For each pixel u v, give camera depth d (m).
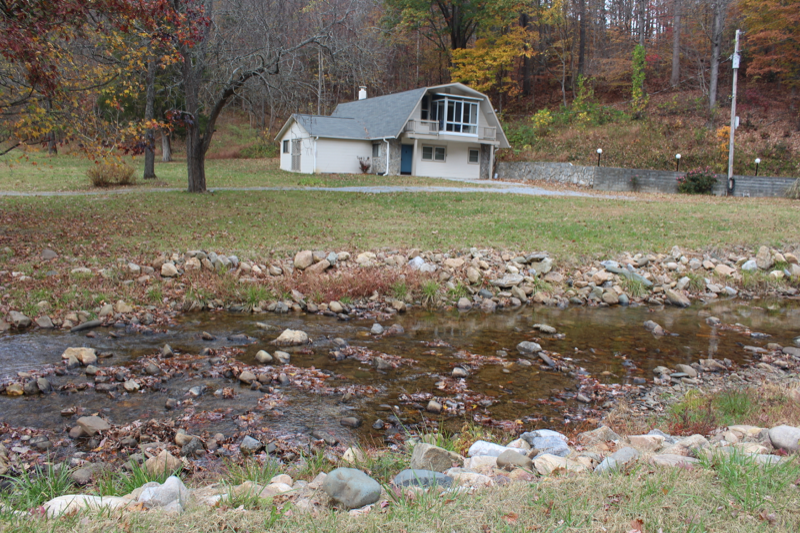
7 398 5.50
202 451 4.45
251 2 18.97
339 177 32.47
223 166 38.09
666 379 6.77
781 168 31.91
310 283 10.68
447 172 38.44
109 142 12.86
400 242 13.84
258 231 14.52
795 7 33.44
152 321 8.56
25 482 3.43
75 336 7.64
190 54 19.70
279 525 2.60
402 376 6.59
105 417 5.09
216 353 7.14
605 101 46.53
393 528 2.53
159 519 2.65
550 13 43.75
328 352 7.44
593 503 2.72
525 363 7.23
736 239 15.12
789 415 4.92
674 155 34.78
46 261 10.70
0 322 7.82
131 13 11.58
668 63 47.50
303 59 21.91
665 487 2.86
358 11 19.88
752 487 2.83
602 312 10.54
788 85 38.12
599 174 31.97
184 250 11.89
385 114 37.50
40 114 11.53
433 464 3.57
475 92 37.00
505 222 17.11
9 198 19.58
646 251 13.82
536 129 42.97
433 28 47.53
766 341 8.70
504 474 3.33
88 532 2.50
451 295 10.95
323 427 5.04
